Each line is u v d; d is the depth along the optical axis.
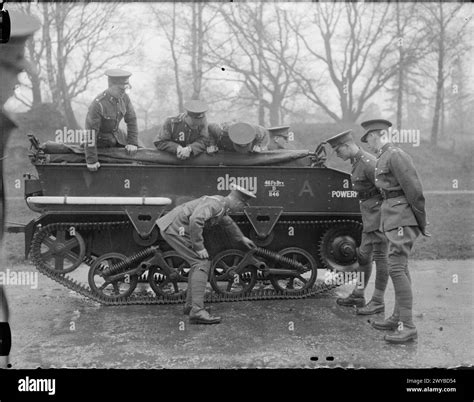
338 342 3.92
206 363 3.49
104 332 4.18
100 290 5.01
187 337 4.05
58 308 4.90
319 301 5.20
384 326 4.23
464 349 3.72
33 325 4.35
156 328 4.29
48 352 3.70
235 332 4.18
